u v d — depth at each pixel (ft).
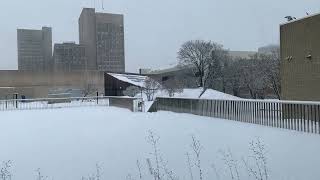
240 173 37.81
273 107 68.69
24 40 578.25
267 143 50.44
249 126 68.95
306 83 81.00
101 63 536.83
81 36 551.18
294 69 84.69
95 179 40.40
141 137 63.10
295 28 84.02
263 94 213.66
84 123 91.66
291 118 63.72
